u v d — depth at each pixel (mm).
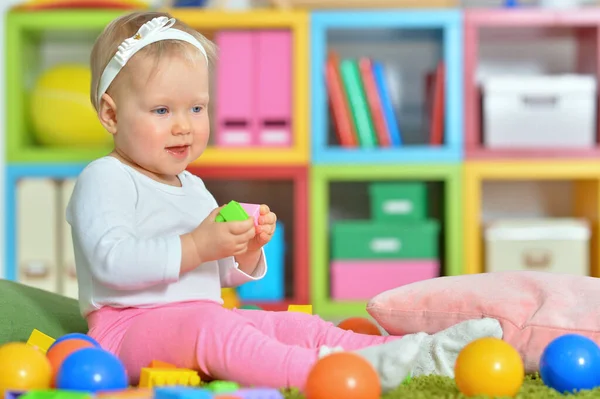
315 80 3309
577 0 3658
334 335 1481
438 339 1406
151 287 1527
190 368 1369
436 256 3324
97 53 1660
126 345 1468
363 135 3361
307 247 3303
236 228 1431
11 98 3309
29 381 1189
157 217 1578
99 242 1461
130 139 1585
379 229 3311
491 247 3303
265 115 3338
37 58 3664
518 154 3301
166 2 3543
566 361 1260
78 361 1174
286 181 3816
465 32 3316
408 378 1330
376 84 3375
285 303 3279
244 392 1081
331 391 1063
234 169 3307
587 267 3316
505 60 3814
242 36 3342
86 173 1565
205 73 1632
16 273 3322
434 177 3307
